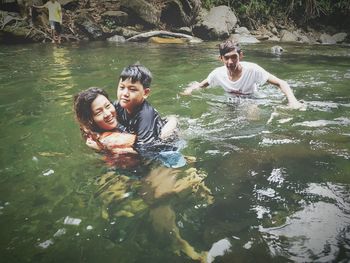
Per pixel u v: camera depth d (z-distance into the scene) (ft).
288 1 56.90
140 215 7.66
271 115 13.91
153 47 35.83
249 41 45.06
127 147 9.89
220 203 8.03
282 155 10.29
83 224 7.36
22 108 14.69
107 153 9.98
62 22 43.37
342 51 35.58
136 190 8.59
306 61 27.66
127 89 9.88
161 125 10.53
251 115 13.94
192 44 39.63
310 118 13.47
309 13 55.57
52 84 18.72
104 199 8.22
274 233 6.97
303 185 8.66
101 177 9.15
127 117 10.09
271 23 54.70
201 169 9.53
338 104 15.17
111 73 21.35
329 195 8.20
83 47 35.40
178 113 14.11
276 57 30.01
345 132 12.02
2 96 16.53
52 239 6.91
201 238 6.92
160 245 6.76
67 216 7.60
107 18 44.83
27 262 6.32
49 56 28.94
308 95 16.70
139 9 46.14
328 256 6.31
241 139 11.56
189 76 20.76
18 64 25.04
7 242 6.82
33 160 10.08
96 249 6.66
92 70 22.47
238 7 55.11
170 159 9.96
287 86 15.84
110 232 7.12
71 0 45.78
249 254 6.45
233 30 49.24
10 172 9.43
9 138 11.64
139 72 9.88
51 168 9.62
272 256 6.37
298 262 6.20
